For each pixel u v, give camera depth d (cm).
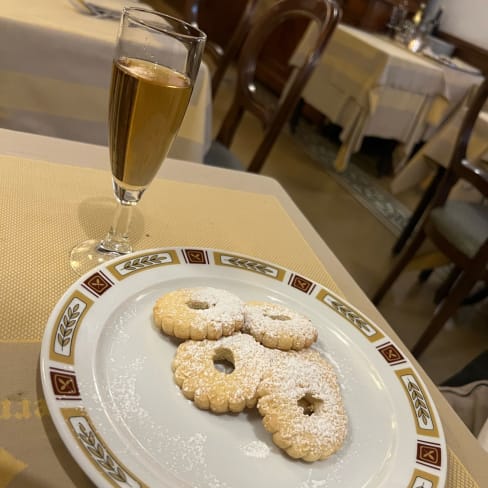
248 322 46
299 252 67
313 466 37
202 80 131
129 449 33
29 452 33
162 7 497
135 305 47
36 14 124
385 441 41
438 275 248
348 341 51
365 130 288
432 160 226
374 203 300
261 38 148
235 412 39
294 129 361
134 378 39
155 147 49
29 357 39
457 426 46
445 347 195
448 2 384
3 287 45
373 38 309
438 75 283
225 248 62
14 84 120
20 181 60
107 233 57
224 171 83
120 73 46
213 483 34
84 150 73
